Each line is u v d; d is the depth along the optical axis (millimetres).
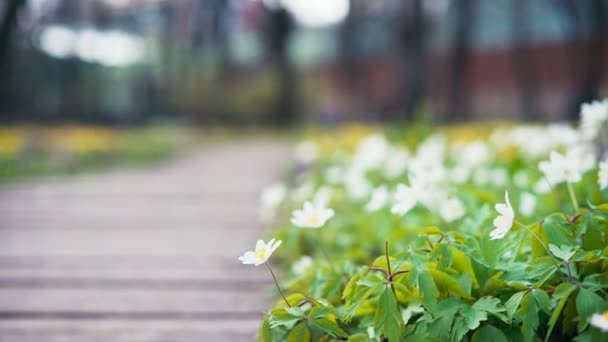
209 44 23578
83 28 18688
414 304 1369
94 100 19906
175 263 2842
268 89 24500
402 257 1341
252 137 19688
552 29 20094
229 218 4238
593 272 1305
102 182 6855
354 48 24656
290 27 24562
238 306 2141
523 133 3566
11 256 3016
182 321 1985
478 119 20453
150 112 23297
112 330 1901
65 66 18438
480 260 1336
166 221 4129
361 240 2527
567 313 1269
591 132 2088
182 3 22250
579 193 2074
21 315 2061
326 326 1288
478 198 2219
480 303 1268
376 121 13820
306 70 26844
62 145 10039
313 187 3715
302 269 1850
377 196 1995
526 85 19875
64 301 2219
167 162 10203
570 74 18391
